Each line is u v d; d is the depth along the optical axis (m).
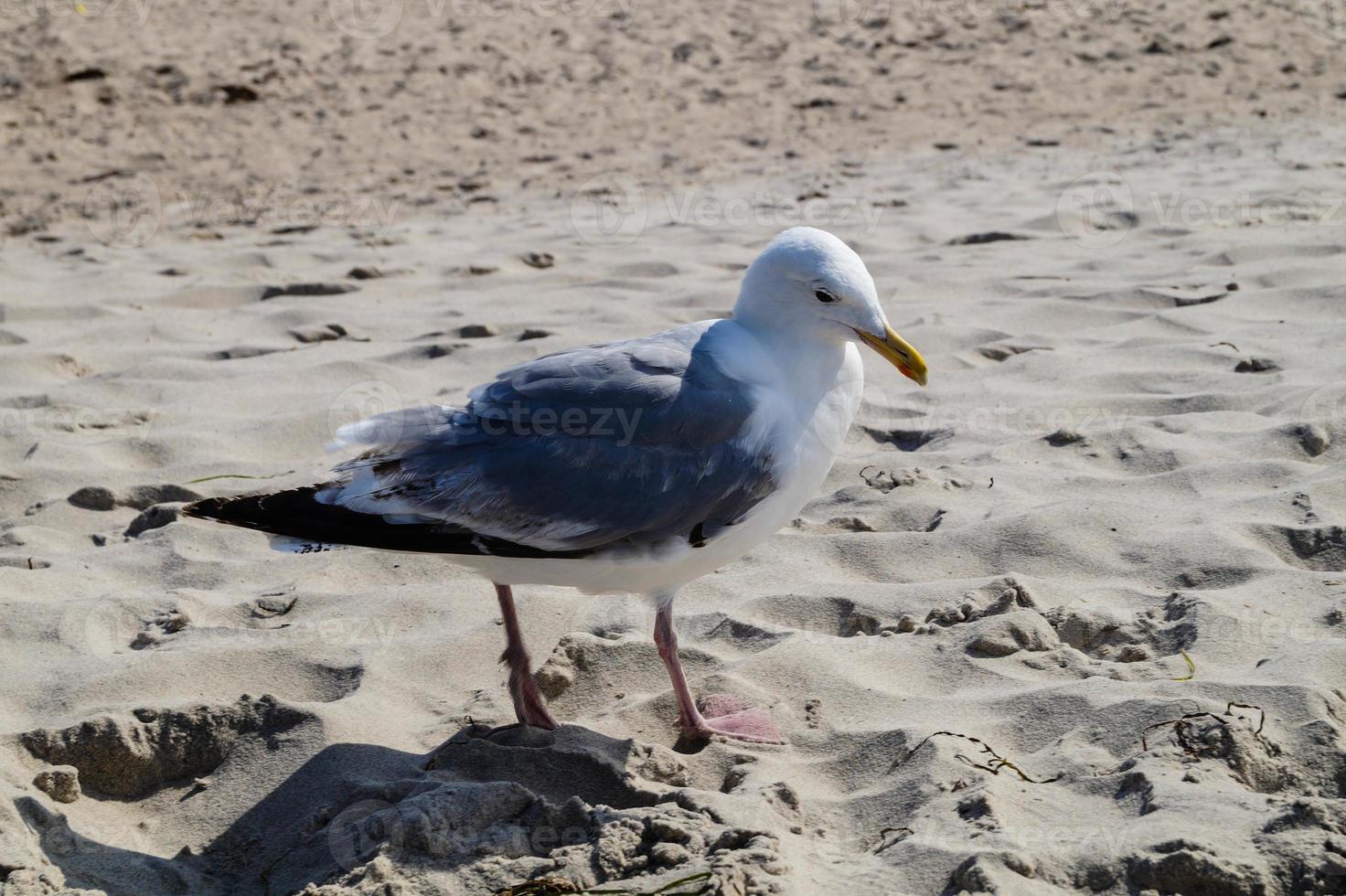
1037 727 3.87
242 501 3.91
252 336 7.74
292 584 5.00
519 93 14.74
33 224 10.82
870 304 4.14
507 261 9.06
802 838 3.50
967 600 4.52
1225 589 4.52
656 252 9.09
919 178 11.19
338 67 15.41
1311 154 10.88
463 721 4.15
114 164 12.60
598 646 4.49
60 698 4.24
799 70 15.33
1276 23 16.11
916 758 3.75
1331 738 3.60
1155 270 8.01
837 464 5.82
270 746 4.03
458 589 4.93
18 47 15.59
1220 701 3.76
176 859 3.70
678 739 4.11
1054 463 5.63
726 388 4.07
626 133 13.35
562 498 3.96
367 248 9.59
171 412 6.60
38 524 5.58
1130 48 15.54
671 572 4.10
